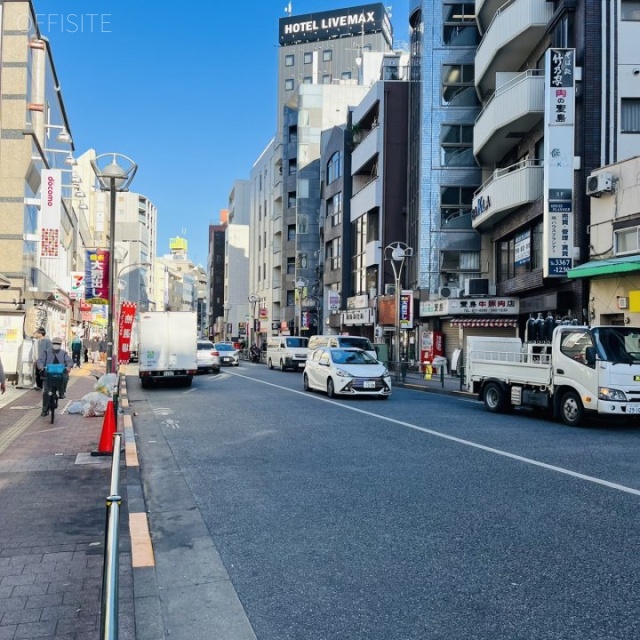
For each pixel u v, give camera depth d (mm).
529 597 4137
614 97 19234
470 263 32531
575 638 3574
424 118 33000
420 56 33906
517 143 25984
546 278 20766
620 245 17656
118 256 41781
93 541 5188
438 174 32875
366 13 91438
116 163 13578
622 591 4215
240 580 4543
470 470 8016
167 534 5664
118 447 4547
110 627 2180
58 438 10320
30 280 24781
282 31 96250
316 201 56531
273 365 36906
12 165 23391
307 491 7051
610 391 11578
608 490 6895
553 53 19281
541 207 21422
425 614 3914
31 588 4203
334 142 48500
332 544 5266
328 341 29094
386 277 37906
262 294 73625
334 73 92438
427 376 26000
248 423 12680
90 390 19797
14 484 7180
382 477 7680
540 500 6516
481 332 28406
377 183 38219
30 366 19594
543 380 13023
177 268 180750
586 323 19000
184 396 18719
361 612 3961
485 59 26188
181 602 4191
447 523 5777
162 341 22109
